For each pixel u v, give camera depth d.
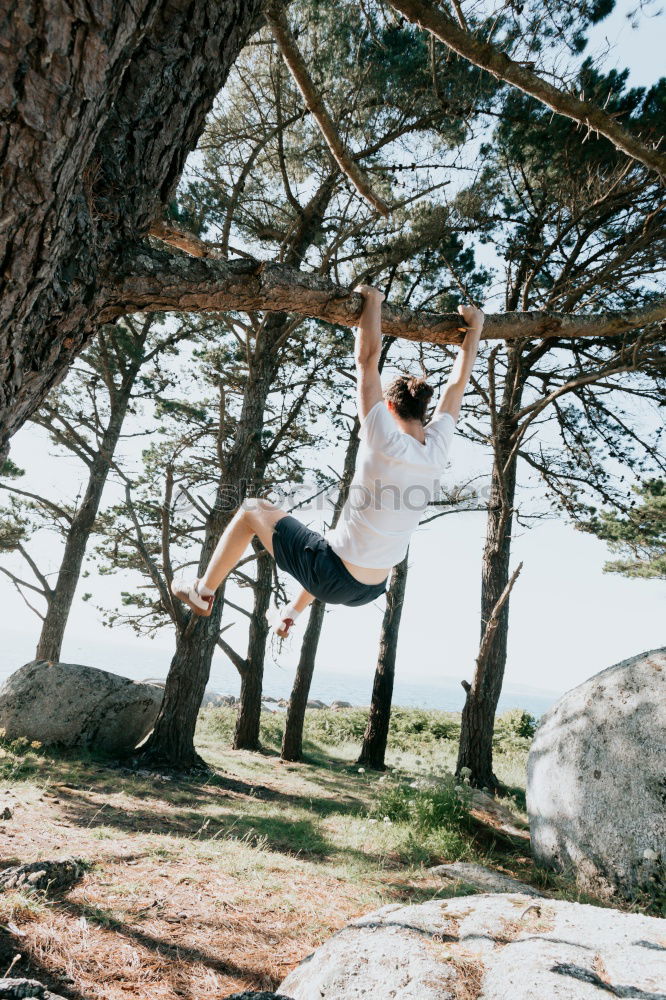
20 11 1.24
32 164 1.37
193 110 2.01
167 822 6.84
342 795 10.62
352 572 2.38
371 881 5.43
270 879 4.95
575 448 13.24
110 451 15.39
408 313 2.66
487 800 9.66
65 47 1.30
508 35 4.45
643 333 6.72
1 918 3.39
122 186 1.86
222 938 3.70
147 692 11.41
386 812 8.24
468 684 11.95
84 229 1.69
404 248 11.00
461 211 11.10
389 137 9.51
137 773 9.71
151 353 15.51
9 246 1.45
